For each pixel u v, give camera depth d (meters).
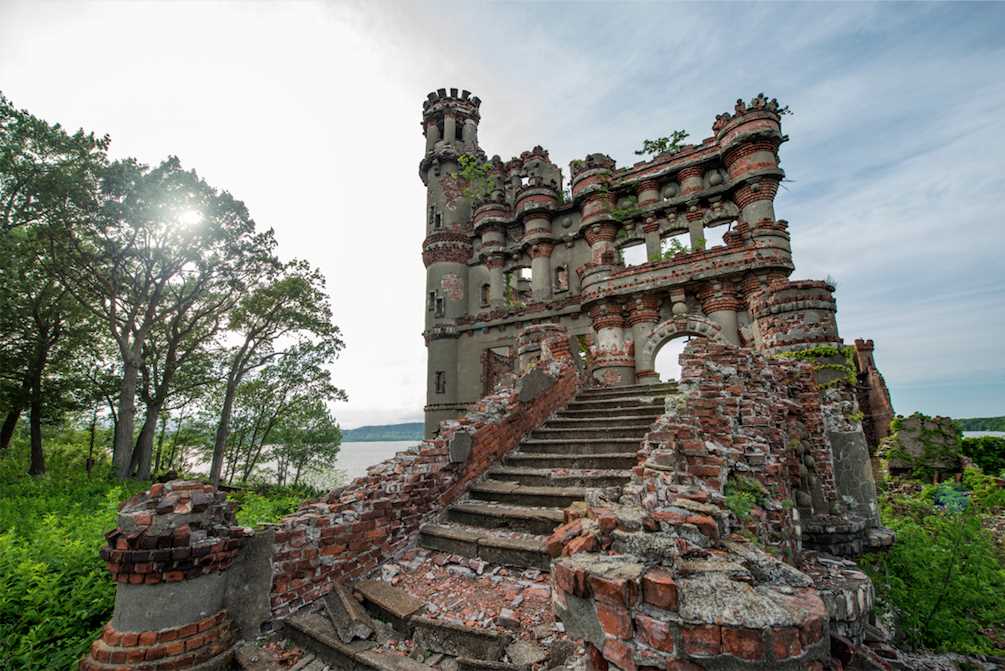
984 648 6.30
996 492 12.32
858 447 7.79
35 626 4.29
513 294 27.80
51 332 21.59
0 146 18.23
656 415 7.93
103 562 5.63
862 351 18.56
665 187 22.77
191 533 3.88
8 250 16.86
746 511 4.06
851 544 7.16
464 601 4.26
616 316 18.53
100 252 19.98
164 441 31.45
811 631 2.03
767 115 19.81
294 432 32.47
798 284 9.14
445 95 30.84
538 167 27.77
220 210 21.44
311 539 4.61
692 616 2.10
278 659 3.91
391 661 3.58
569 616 2.58
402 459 5.93
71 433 29.34
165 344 25.56
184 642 3.68
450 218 28.75
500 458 7.32
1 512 9.42
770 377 7.10
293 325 27.08
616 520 2.86
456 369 26.56
